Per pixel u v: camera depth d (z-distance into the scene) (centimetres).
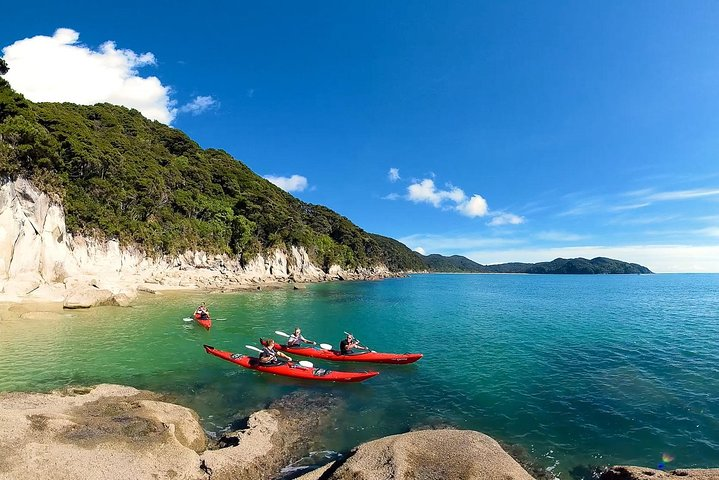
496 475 689
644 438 977
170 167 7188
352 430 1007
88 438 797
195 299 3806
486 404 1195
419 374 1493
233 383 1334
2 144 3133
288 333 2302
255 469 788
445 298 4997
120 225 4941
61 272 3484
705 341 2133
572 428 1033
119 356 1630
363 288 6712
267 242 8250
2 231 2967
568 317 3150
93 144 5184
